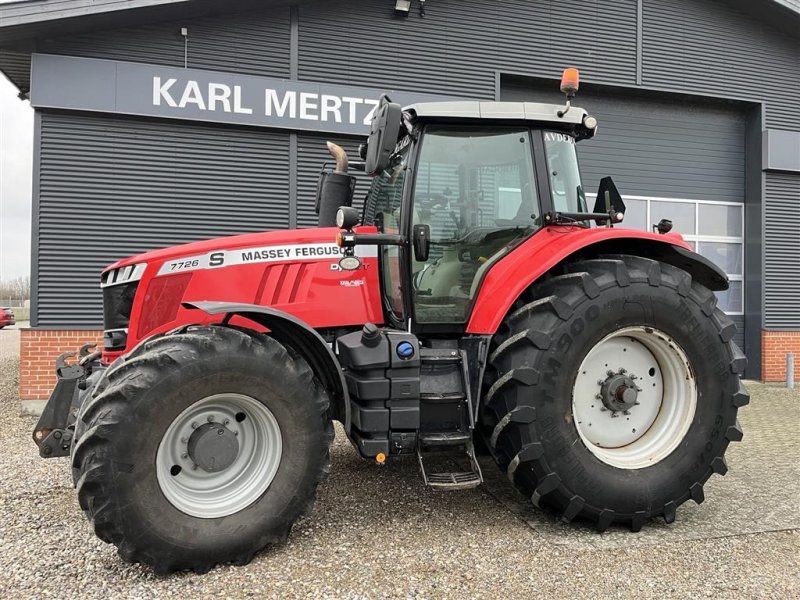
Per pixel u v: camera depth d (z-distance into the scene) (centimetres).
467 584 237
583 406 303
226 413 266
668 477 294
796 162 912
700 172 915
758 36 907
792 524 304
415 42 759
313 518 307
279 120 699
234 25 695
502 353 288
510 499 338
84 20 613
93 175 654
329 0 726
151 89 657
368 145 286
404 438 284
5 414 623
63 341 643
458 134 325
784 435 526
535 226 328
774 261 914
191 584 237
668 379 314
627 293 291
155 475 240
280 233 332
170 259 314
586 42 828
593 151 873
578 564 255
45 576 244
